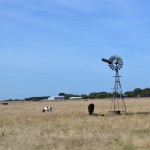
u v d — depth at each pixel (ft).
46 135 87.10
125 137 79.30
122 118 126.00
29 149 68.69
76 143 75.00
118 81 184.44
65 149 68.59
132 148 68.33
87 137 82.48
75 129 97.86
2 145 74.13
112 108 220.43
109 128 98.32
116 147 69.67
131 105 250.98
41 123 116.67
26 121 126.00
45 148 69.62
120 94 185.98
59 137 83.61
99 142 75.77
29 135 87.61
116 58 182.19
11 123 121.19
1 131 98.32
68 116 145.79
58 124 112.47
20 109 245.65
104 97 651.25
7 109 250.98
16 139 81.41
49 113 175.32
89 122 115.85
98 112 175.42
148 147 68.69
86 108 225.76
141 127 98.63
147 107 214.28
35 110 223.10
